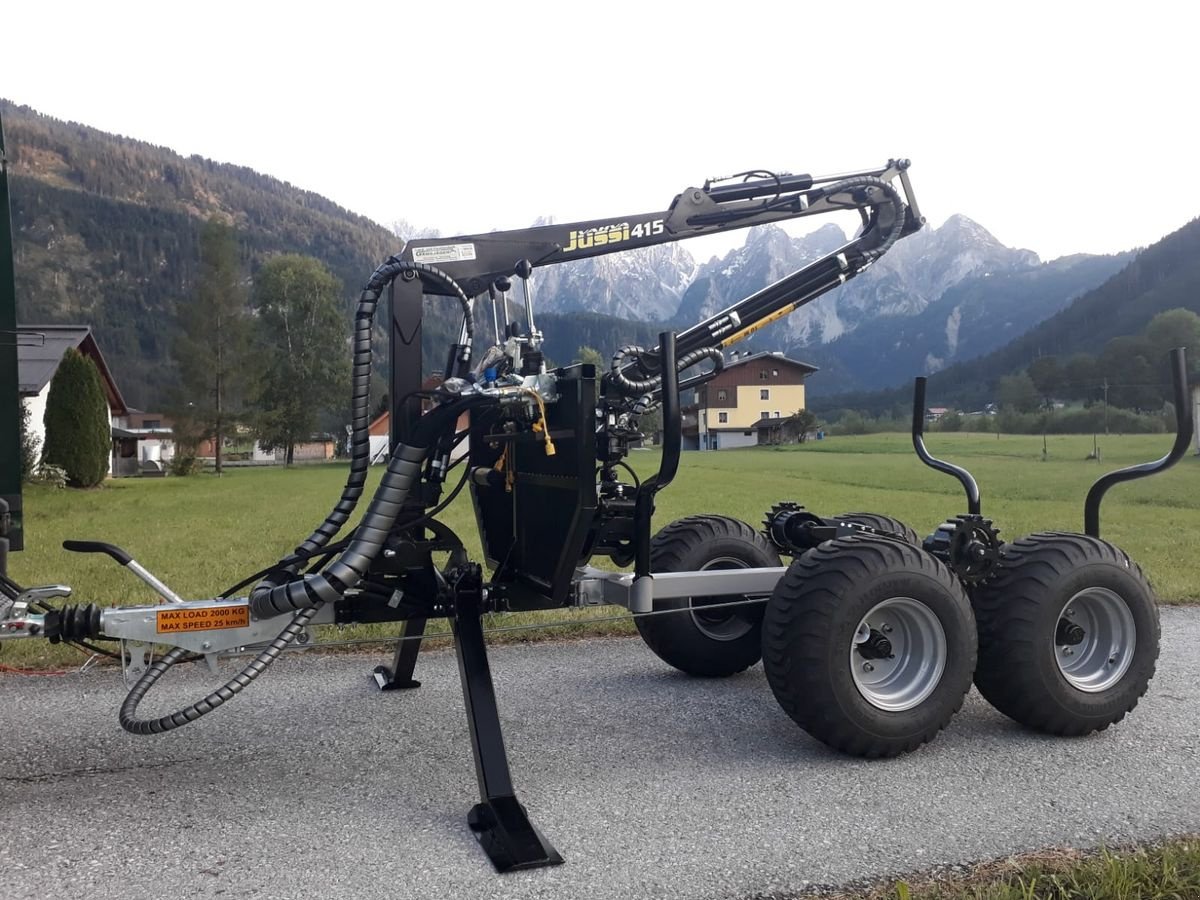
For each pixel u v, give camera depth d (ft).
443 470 12.99
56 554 35.86
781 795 11.55
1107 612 14.19
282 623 12.21
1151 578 28.76
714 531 17.26
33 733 14.11
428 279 13.56
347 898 8.95
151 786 11.98
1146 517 53.93
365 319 12.72
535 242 14.64
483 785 10.78
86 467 95.96
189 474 148.05
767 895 8.93
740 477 104.37
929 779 12.12
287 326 209.67
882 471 114.83
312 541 12.47
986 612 13.89
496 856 9.67
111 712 15.16
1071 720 13.69
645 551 13.39
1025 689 13.57
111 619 11.46
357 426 12.52
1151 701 15.87
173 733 14.10
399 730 14.28
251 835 10.44
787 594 12.71
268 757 13.08
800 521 17.22
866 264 16.81
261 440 200.44
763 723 14.64
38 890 9.13
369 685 16.79
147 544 40.24
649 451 68.13
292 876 9.42
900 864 9.54
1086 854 9.71
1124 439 153.99
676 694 16.30
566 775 12.31
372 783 12.09
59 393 95.50
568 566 12.52
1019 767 12.59
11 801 11.48
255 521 53.78
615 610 22.94
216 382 175.32
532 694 16.28
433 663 18.34
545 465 13.16
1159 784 11.88
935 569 12.94
